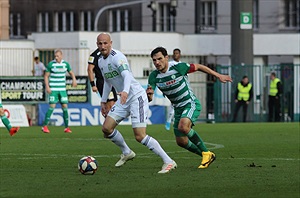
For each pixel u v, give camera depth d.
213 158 28.89
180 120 28.16
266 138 46.38
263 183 24.34
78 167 27.03
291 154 35.22
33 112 66.31
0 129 56.91
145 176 26.17
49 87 52.25
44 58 79.75
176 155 34.31
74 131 53.88
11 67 76.56
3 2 104.94
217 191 22.55
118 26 133.75
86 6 136.00
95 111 66.06
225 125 64.06
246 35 78.12
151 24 130.75
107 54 27.88
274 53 100.38
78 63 79.62
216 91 74.81
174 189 22.95
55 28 137.62
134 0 131.50
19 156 34.00
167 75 27.95
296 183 24.34
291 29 127.12
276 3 127.44
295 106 77.38
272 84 74.62
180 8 129.00
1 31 104.94
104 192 22.31
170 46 94.88
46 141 43.38
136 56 75.38
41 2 137.62
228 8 127.56
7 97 64.69
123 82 28.05
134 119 27.59
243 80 73.94
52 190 22.78
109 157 33.44
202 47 97.25
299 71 77.12
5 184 24.16
